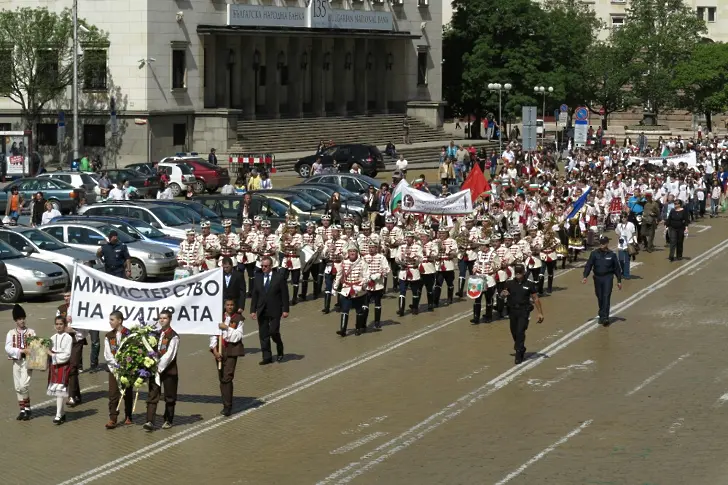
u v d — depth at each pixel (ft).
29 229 126.21
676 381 89.35
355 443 73.67
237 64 275.59
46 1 254.27
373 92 315.99
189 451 72.18
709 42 419.54
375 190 173.37
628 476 66.95
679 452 71.46
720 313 117.70
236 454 71.56
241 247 120.78
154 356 75.92
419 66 320.70
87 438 74.90
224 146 258.37
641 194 165.27
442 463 69.51
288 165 254.06
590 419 78.84
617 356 97.91
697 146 284.61
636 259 157.38
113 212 143.23
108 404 82.23
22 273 118.01
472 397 84.64
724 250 166.50
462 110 348.18
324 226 124.36
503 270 113.29
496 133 336.90
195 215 147.33
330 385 88.28
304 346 101.71
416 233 121.60
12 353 78.18
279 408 81.97
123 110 248.93
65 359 77.97
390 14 309.01
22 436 75.36
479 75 326.65
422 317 115.34
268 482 66.33
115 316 77.25
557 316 115.75
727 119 437.17
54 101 253.44
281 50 287.48
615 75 367.04
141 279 128.67
